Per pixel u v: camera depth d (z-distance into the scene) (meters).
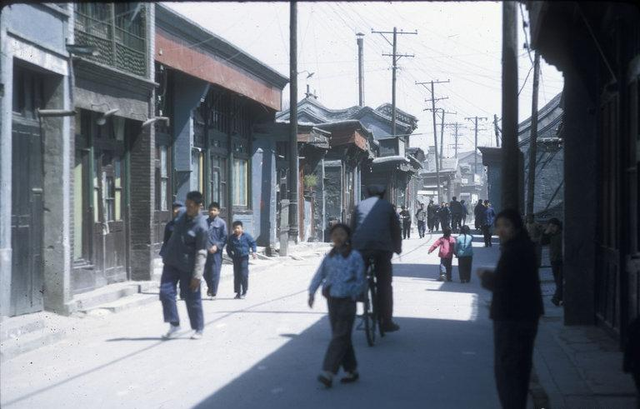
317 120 64.06
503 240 6.43
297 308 14.52
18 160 12.04
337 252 8.31
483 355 9.91
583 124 12.04
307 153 37.91
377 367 9.16
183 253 11.10
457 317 13.38
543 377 8.48
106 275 15.88
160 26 19.06
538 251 21.34
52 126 12.86
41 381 8.45
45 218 12.87
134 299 15.05
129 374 8.78
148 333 11.70
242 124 28.66
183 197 22.20
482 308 14.57
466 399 7.61
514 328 6.24
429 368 9.09
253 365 9.23
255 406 7.33
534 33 10.73
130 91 16.30
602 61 11.45
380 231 10.98
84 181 15.02
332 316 8.26
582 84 11.98
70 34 13.28
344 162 42.31
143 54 17.03
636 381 5.73
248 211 29.02
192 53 21.03
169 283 11.12
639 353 5.64
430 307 14.69
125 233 16.91
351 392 7.90
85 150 15.01
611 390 7.81
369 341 10.45
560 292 14.95
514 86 13.23
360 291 8.20
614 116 10.85
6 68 10.95
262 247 28.67
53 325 11.93
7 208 11.08
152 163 17.23
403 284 19.16
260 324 12.48
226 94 26.19
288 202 27.52
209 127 24.62
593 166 12.05
